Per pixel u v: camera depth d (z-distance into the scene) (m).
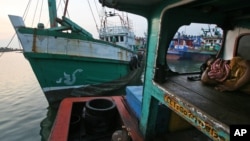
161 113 3.27
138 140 3.07
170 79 2.88
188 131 3.48
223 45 3.48
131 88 4.62
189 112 1.82
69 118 3.95
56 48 7.63
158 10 2.65
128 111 4.25
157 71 2.69
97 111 4.32
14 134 6.69
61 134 3.27
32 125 7.38
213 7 2.61
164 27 2.61
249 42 2.93
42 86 7.76
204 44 27.41
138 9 2.90
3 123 7.54
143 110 3.19
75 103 4.96
